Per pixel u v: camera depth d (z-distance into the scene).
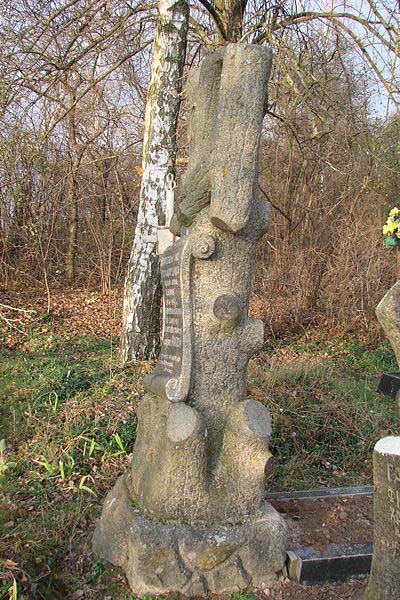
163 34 7.46
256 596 3.12
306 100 9.52
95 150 14.26
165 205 7.59
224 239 3.33
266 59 3.16
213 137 3.33
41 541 3.64
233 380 3.41
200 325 3.32
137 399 5.95
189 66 9.80
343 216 11.53
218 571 3.13
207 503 3.22
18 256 13.23
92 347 8.66
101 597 3.15
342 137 10.39
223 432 3.36
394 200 11.57
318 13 8.98
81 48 8.80
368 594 2.70
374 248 10.34
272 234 12.54
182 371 3.28
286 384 6.48
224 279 3.33
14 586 2.92
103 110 14.46
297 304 10.65
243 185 3.15
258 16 9.19
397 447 2.58
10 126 9.35
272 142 13.05
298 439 5.56
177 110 7.64
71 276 14.38
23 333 9.18
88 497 4.30
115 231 13.97
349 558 3.29
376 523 2.66
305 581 3.23
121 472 4.66
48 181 12.53
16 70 8.34
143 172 7.68
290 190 12.31
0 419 5.59
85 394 6.11
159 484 3.21
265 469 3.29
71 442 4.96
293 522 3.77
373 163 10.52
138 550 3.09
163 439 3.32
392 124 10.85
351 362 9.07
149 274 7.55
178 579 3.10
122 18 8.30
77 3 8.52
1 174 11.37
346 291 10.51
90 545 3.65
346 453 5.47
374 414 6.16
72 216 14.40
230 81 3.14
